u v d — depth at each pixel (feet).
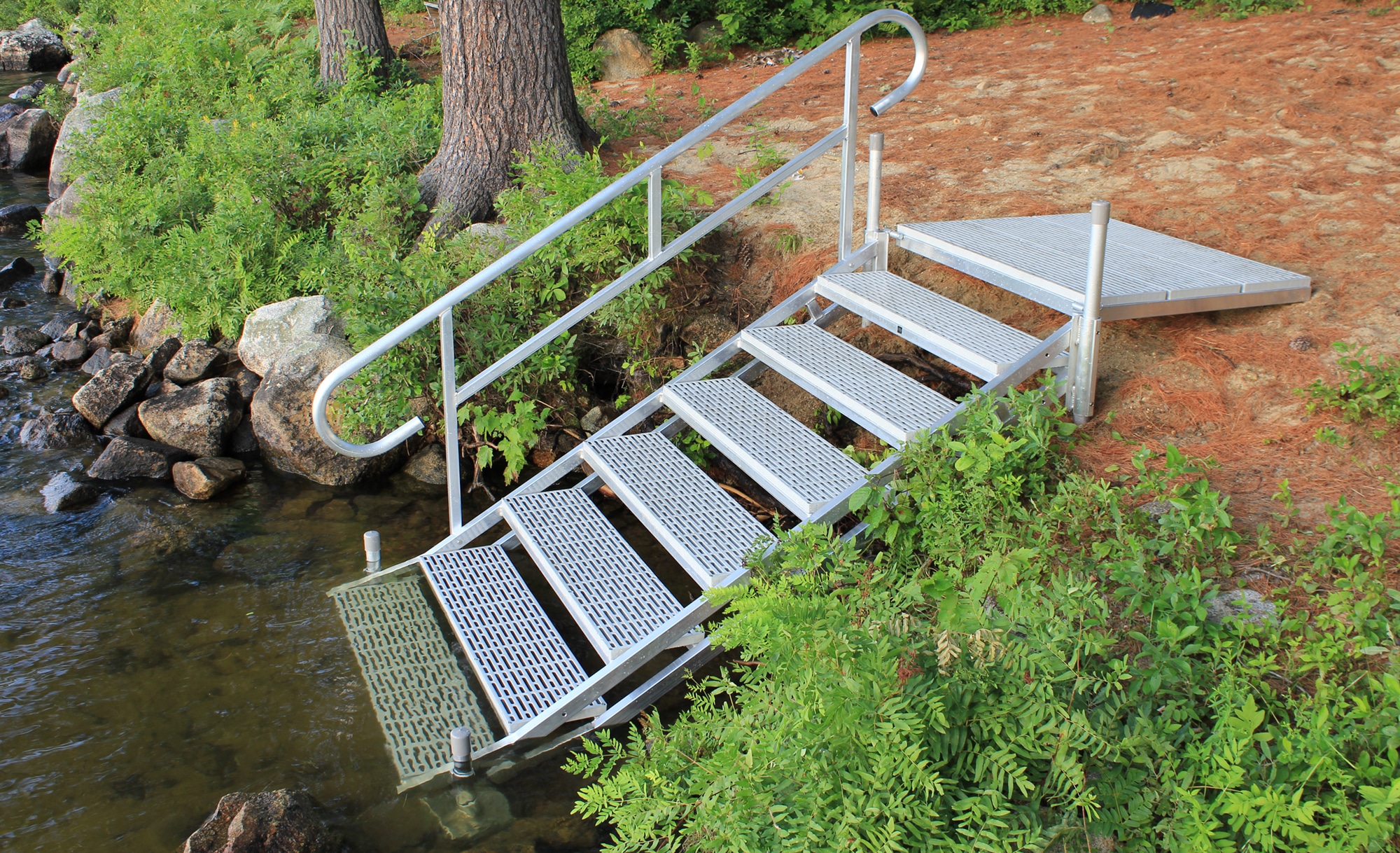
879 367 14.53
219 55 35.09
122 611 14.34
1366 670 8.85
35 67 59.72
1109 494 10.75
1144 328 14.56
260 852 9.86
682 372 16.29
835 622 8.48
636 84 32.37
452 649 13.42
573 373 18.11
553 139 22.41
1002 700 8.59
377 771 11.28
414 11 45.24
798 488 12.51
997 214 18.07
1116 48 29.14
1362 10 29.37
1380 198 17.04
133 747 11.66
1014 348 13.10
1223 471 11.81
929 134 23.21
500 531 16.65
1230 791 7.50
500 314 17.53
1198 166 19.34
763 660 9.68
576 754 10.12
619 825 9.45
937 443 12.09
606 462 14.84
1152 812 8.06
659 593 12.87
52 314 26.71
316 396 13.64
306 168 23.56
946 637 8.75
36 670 13.01
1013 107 24.50
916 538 12.42
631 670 11.88
